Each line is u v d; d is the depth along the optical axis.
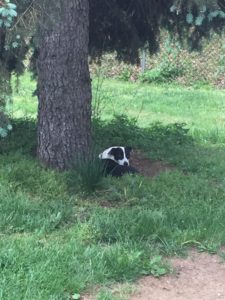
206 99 11.54
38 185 4.28
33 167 4.53
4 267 2.94
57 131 4.61
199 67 14.68
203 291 3.01
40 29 3.70
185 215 3.84
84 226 3.56
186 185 4.69
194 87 13.89
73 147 4.64
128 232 3.50
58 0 3.60
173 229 3.64
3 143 5.36
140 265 3.14
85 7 4.58
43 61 4.60
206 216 3.85
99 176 4.43
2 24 3.20
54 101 4.59
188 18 4.40
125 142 6.20
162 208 4.03
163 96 11.85
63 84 4.57
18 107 9.08
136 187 4.50
